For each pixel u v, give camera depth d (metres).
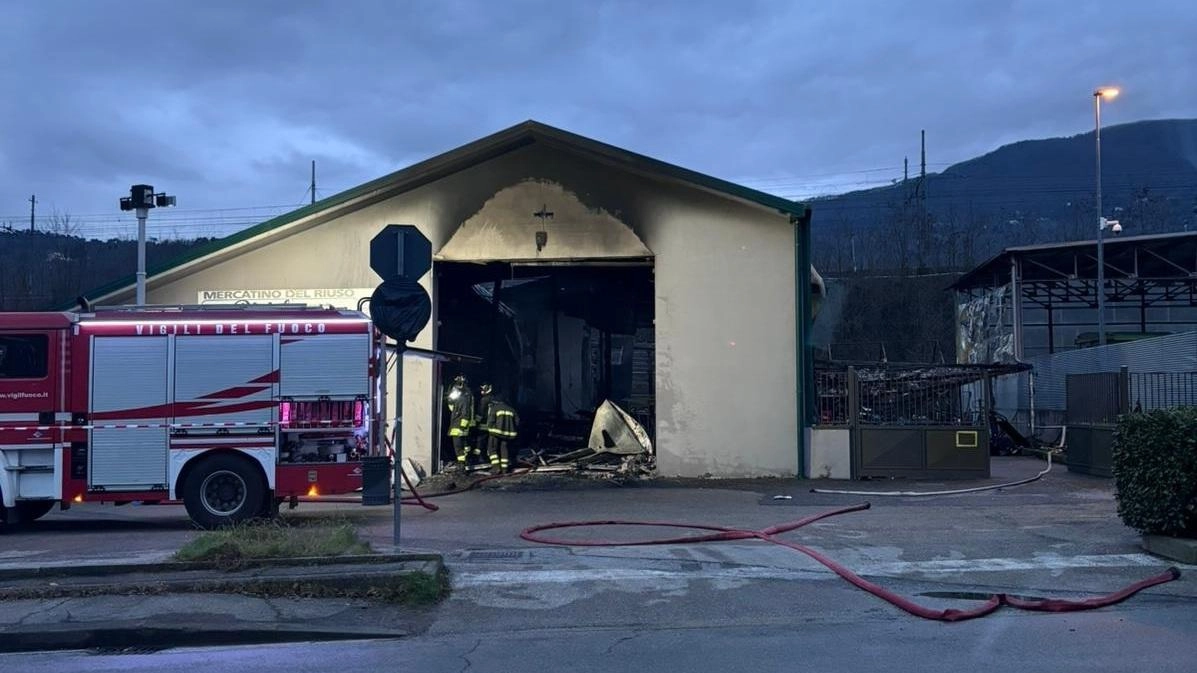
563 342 22.42
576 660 6.61
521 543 10.45
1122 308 37.25
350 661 6.66
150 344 11.79
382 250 9.87
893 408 16.95
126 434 11.70
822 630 7.33
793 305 17.02
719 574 8.91
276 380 11.85
